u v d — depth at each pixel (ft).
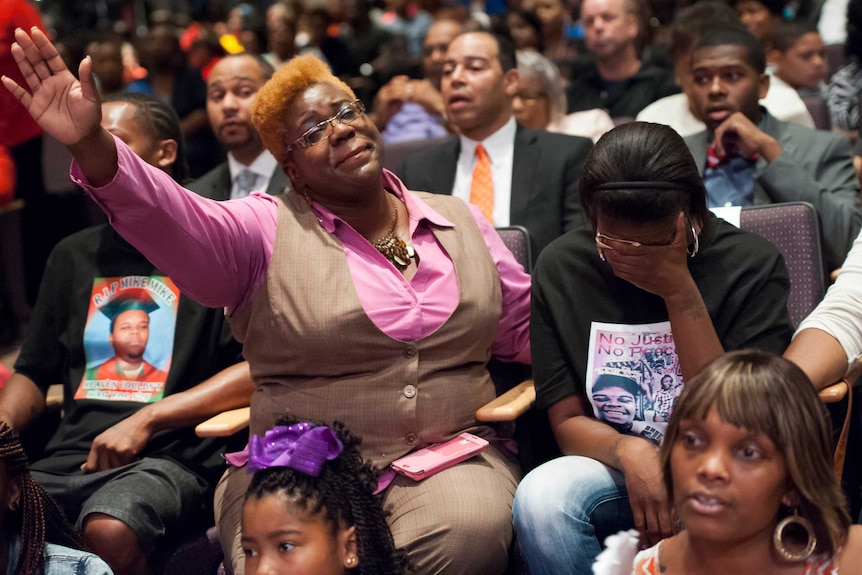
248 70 10.66
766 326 6.52
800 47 16.02
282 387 6.93
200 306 8.11
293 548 5.35
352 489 5.58
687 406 4.47
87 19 34.91
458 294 7.06
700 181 6.17
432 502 6.52
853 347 6.56
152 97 9.02
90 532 7.00
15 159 14.35
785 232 7.79
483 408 6.95
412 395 6.79
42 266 14.92
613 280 6.72
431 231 7.35
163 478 7.46
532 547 6.28
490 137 10.60
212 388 7.71
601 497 6.41
